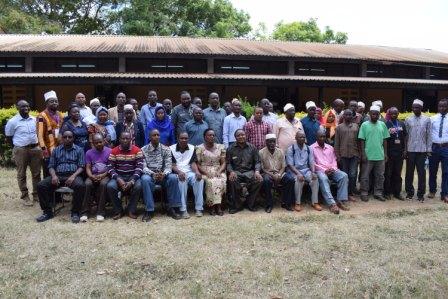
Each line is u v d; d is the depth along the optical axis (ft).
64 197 26.37
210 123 26.05
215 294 13.92
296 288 14.42
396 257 17.06
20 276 15.01
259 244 18.30
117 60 56.59
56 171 22.47
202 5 103.14
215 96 26.13
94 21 107.86
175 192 22.36
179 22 101.30
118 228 20.30
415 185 31.17
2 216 22.29
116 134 25.46
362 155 26.17
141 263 16.08
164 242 18.34
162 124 25.05
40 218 21.53
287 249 17.80
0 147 36.37
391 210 24.03
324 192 24.06
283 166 24.66
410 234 19.92
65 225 20.77
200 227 20.47
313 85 56.59
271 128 25.95
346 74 63.41
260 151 24.79
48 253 17.07
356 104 27.55
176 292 13.96
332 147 25.77
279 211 24.11
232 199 23.77
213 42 66.13
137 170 22.34
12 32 87.76
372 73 65.10
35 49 51.49
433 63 63.82
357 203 25.85
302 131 24.94
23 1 97.86
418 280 15.05
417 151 26.25
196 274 15.28
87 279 14.80
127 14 97.04
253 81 54.85
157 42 62.28
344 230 20.34
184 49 56.54
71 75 51.08
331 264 16.33
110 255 16.81
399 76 66.44
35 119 24.62
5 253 17.01
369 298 13.92
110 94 60.44
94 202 24.29
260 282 14.76
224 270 15.60
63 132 23.18
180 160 23.72
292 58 57.62
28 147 24.39
